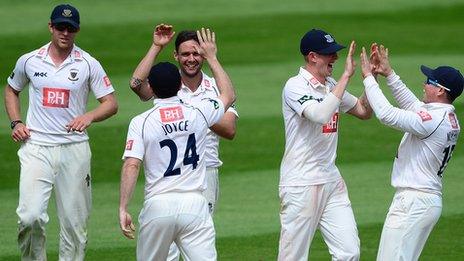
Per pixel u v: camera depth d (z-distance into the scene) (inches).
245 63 2726.4
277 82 2546.8
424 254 1476.4
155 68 1139.3
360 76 2608.3
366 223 1630.2
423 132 1210.6
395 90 1288.1
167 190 1128.8
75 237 1349.7
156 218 1123.9
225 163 2006.6
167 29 1285.7
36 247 1323.8
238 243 1528.1
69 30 1307.8
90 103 2329.0
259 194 1811.0
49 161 1317.7
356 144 2126.0
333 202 1261.1
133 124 1133.7
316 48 1241.4
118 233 1589.6
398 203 1240.2
